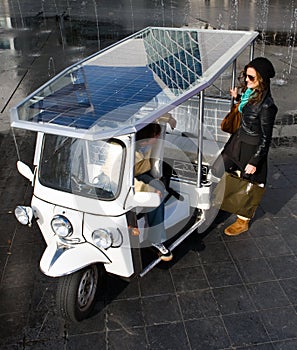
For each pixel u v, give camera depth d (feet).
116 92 12.51
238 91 17.61
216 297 13.89
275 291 14.08
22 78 36.24
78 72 14.33
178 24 52.49
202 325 12.90
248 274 14.80
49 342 12.51
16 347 12.39
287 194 19.30
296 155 22.66
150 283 14.47
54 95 12.52
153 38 17.87
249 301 13.71
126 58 15.56
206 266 15.20
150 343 12.38
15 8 66.74
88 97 12.25
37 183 12.75
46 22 56.80
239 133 15.34
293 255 15.65
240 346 12.22
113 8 64.80
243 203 15.58
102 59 15.60
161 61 15.02
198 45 16.62
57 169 12.51
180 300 13.80
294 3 64.03
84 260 12.01
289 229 17.02
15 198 19.48
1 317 13.39
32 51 44.39
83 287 12.65
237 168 16.11
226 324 12.91
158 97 12.02
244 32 18.03
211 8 62.34
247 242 16.34
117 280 14.56
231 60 14.70
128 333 12.72
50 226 12.63
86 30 51.96
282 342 12.31
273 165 21.76
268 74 13.88
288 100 30.27
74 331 12.84
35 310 13.64
